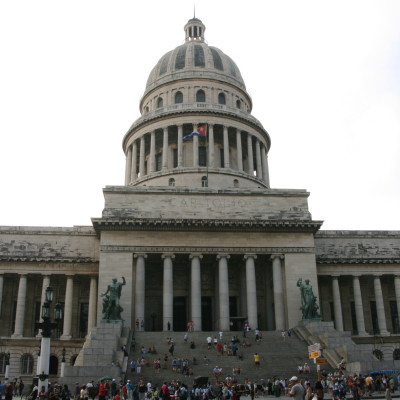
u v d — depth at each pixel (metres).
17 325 76.06
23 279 78.56
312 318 69.44
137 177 107.06
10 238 80.69
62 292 81.75
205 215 79.06
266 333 68.38
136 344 62.44
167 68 112.88
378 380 51.00
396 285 85.31
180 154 99.25
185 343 63.88
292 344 63.59
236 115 103.44
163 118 103.12
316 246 86.19
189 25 125.50
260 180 102.19
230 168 99.62
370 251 86.94
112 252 74.31
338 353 57.97
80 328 80.19
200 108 102.06
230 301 80.81
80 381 49.97
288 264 76.50
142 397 43.41
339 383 45.97
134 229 75.38
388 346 81.06
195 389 45.84
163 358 58.69
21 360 74.62
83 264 79.81
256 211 80.19
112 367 50.72
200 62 112.00
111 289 65.31
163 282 74.75
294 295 75.19
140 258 74.50
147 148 105.50
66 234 81.94
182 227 75.94
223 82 110.62
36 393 42.28
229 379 48.31
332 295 85.00
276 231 77.75
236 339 62.72
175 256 76.06
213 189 80.62
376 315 87.00
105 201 78.38
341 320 81.81
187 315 77.88
